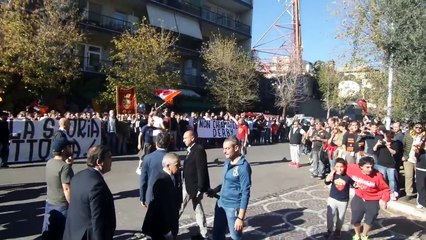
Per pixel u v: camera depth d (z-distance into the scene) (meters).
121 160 14.19
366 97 14.66
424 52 7.14
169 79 25.28
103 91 25.95
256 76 35.56
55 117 13.87
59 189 4.71
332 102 43.69
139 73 23.64
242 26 41.09
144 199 5.45
